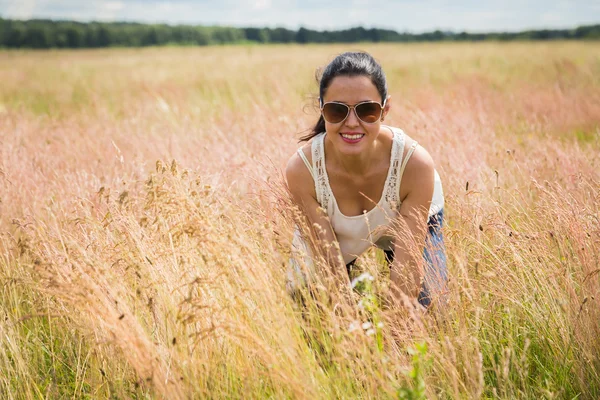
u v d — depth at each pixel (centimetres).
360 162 272
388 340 235
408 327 247
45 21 7762
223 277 231
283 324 221
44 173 442
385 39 7381
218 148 480
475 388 216
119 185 378
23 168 438
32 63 2666
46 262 239
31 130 632
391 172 278
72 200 340
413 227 280
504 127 608
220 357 232
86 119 780
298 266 258
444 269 272
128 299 250
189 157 461
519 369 227
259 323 227
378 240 317
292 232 291
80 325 248
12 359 271
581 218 285
